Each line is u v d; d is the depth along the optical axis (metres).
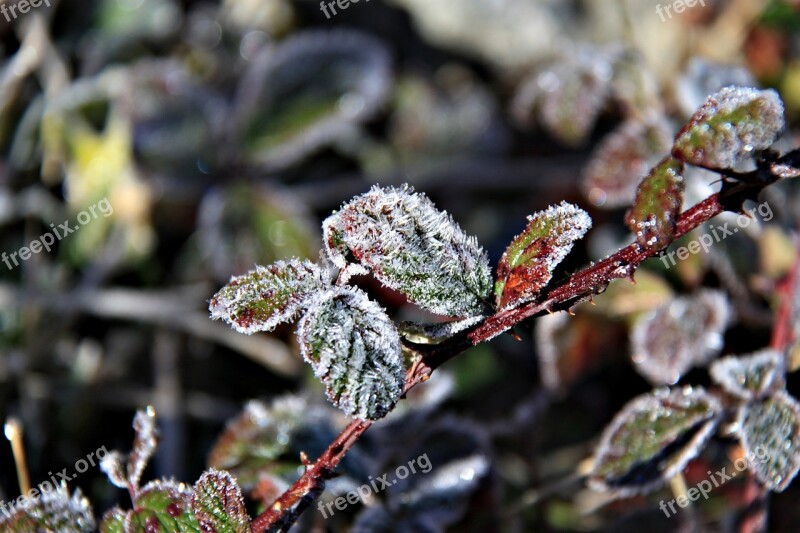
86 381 0.62
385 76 0.69
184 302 0.64
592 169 0.57
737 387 0.50
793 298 0.53
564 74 0.59
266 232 0.63
